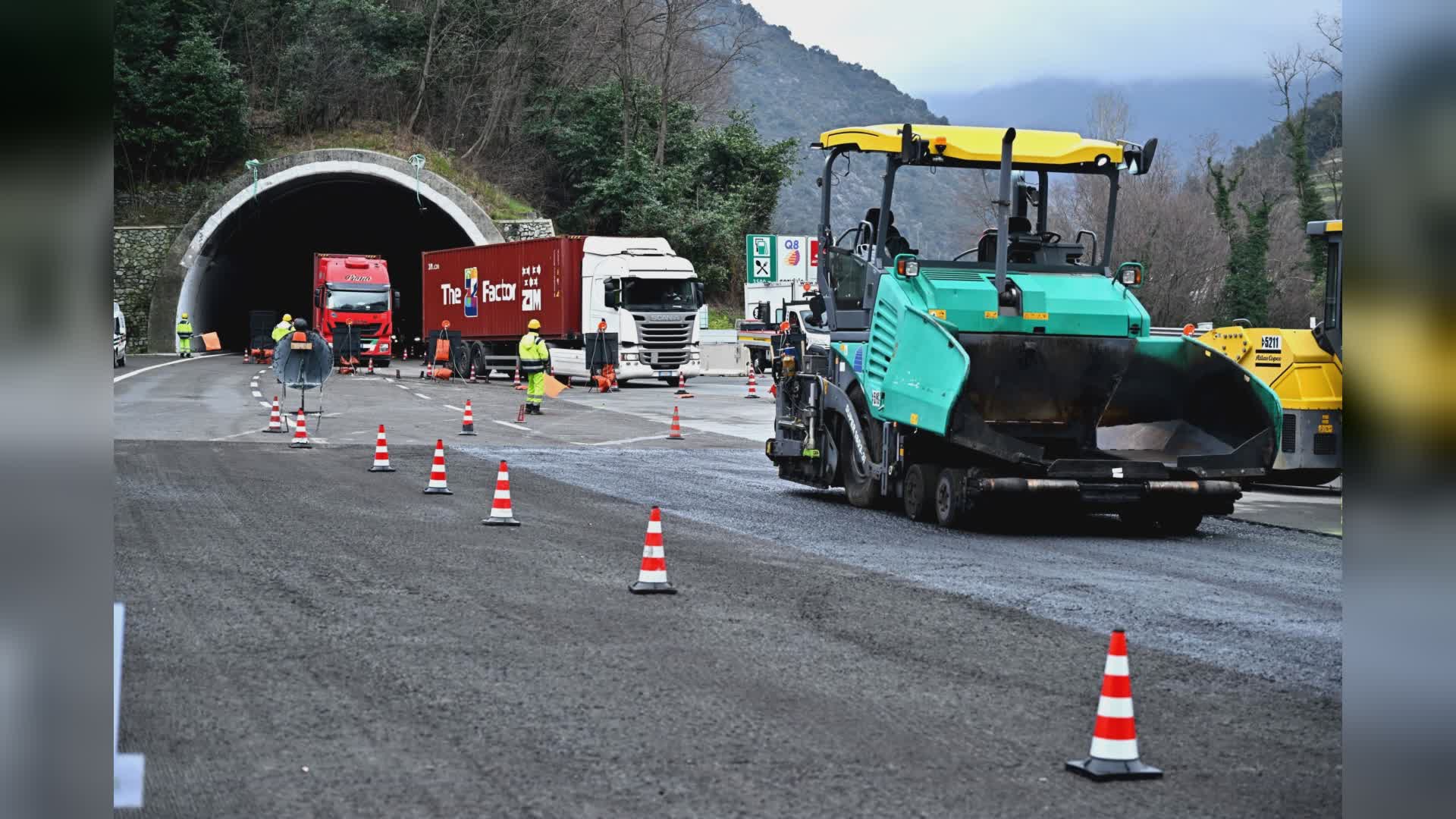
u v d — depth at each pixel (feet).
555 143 244.63
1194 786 18.93
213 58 225.35
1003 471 46.93
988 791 18.49
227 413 97.50
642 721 21.72
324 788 17.92
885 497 53.31
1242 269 184.24
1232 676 26.08
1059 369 48.19
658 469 69.15
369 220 256.73
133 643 26.40
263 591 32.30
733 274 235.61
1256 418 47.80
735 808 17.46
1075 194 52.03
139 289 213.46
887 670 25.81
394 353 237.04
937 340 46.29
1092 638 29.48
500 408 110.11
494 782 18.37
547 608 31.22
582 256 142.51
